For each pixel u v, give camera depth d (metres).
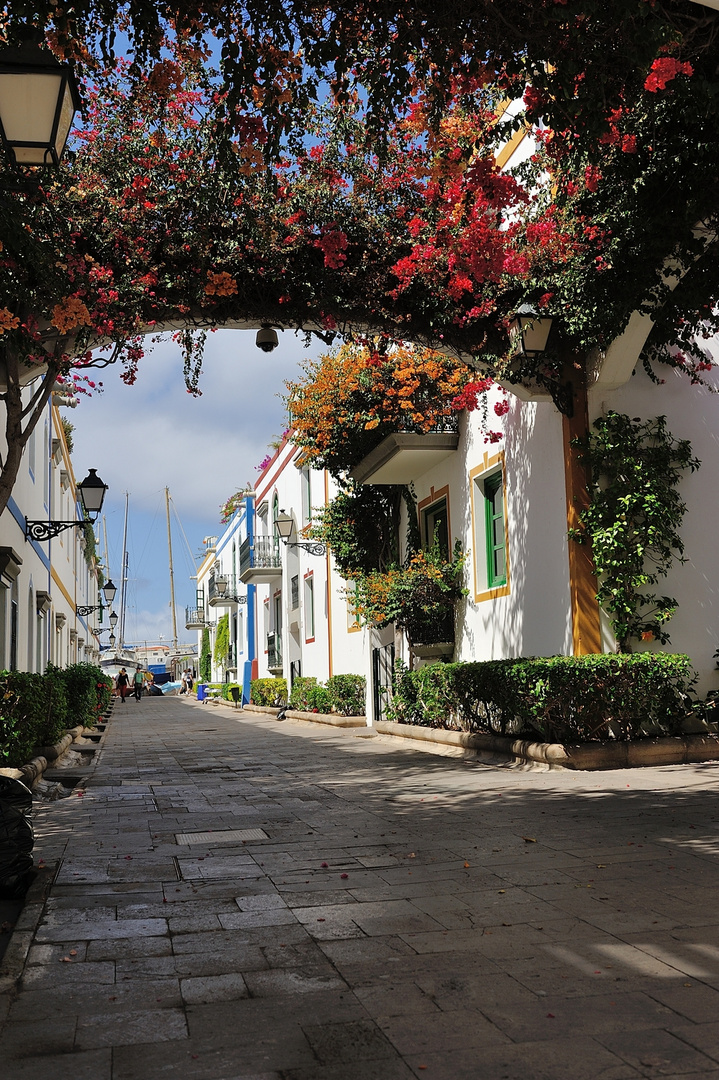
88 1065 3.01
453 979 3.74
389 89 6.15
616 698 10.21
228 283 9.09
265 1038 3.20
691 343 10.38
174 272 9.18
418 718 15.71
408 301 10.22
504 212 11.20
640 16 5.31
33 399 8.80
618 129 7.37
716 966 3.81
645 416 11.12
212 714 31.03
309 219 9.64
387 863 5.89
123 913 4.84
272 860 6.10
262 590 37.22
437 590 14.76
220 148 6.46
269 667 34.47
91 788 10.39
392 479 16.62
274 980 3.78
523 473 12.34
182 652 91.12
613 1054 3.01
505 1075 2.88
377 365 11.46
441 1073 2.90
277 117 6.21
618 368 10.68
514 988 3.63
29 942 4.33
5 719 9.84
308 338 10.24
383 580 15.09
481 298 10.39
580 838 6.47
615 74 6.14
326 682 23.62
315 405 14.82
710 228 8.29
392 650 18.44
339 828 7.27
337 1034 3.22
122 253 8.99
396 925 4.52
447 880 5.40
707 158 7.45
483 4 5.63
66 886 5.46
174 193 8.91
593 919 4.53
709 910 4.63
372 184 9.46
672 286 9.28
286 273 9.63
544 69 6.12
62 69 5.29
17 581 14.51
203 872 5.78
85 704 19.11
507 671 10.91
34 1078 2.91
